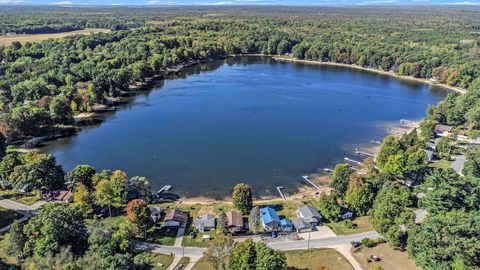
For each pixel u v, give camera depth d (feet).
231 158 481.46
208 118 632.38
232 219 328.08
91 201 346.95
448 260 249.14
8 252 278.05
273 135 562.25
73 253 274.57
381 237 312.09
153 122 611.06
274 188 411.95
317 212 346.13
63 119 589.73
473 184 313.94
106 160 472.03
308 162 475.31
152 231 322.75
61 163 462.19
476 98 599.98
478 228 254.06
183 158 479.41
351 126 605.31
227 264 264.52
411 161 401.08
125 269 244.83
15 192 375.04
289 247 303.27
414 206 353.10
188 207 367.66
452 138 532.32
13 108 579.89
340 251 297.74
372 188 362.12
